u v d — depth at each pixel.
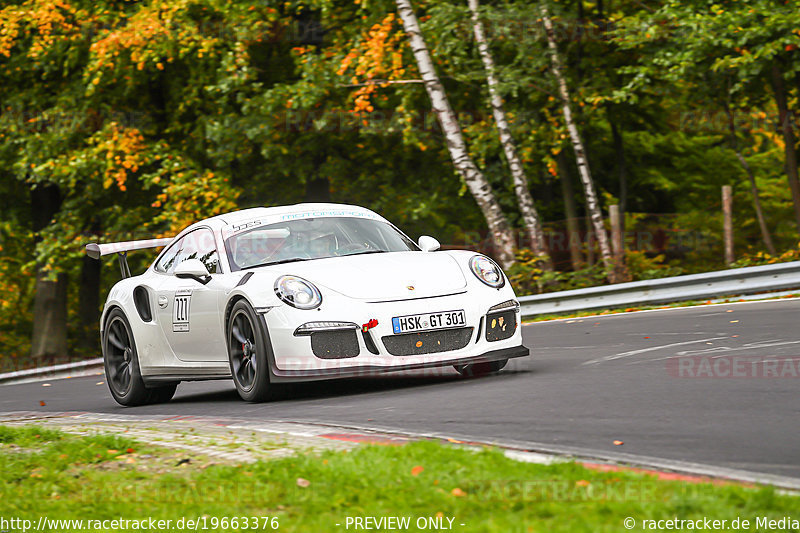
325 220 27.33
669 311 39.81
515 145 64.44
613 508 11.25
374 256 25.45
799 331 28.39
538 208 75.75
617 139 73.00
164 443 18.34
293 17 70.06
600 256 60.28
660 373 22.97
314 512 12.27
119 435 19.27
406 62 64.31
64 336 86.69
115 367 30.25
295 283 23.78
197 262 25.97
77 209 75.69
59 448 18.25
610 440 16.34
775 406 18.16
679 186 76.38
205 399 28.39
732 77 62.53
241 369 24.91
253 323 23.89
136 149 68.06
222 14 67.88
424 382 24.94
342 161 71.06
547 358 28.09
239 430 19.38
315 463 14.45
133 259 77.31
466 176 58.16
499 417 19.02
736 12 55.94
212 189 66.69
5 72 73.50
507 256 57.78
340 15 67.69
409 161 72.06
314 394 24.84
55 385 43.41
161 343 28.05
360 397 23.39
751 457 14.56
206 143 71.12
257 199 74.31
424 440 16.81
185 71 71.56
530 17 59.47
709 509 11.09
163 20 65.12
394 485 13.15
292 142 70.25
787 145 64.25
